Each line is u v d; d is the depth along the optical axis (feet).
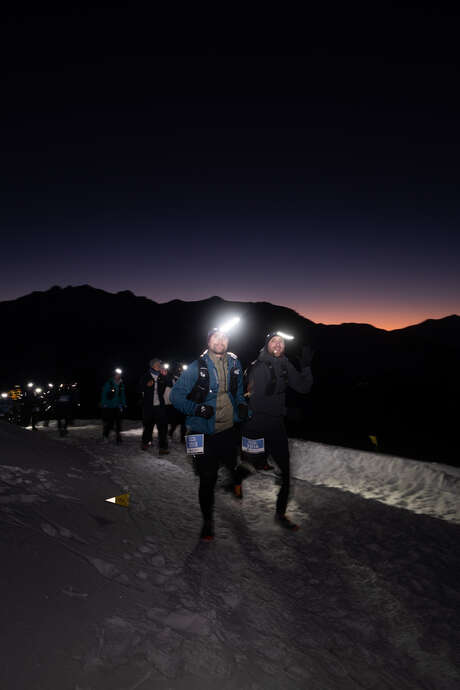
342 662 8.66
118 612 7.99
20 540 9.22
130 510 15.35
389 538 15.89
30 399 55.26
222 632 8.50
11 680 5.47
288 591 11.58
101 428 52.29
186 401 14.33
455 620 10.74
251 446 16.72
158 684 6.25
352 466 27.53
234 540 14.70
